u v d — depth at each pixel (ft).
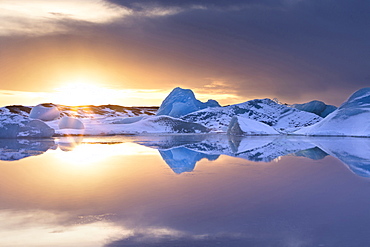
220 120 315.78
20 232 18.31
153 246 16.02
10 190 29.99
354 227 18.57
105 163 49.62
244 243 16.26
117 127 196.03
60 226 19.34
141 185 31.91
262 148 79.97
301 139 127.44
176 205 24.00
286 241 16.47
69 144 94.94
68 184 32.78
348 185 31.58
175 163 49.42
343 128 165.68
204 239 16.88
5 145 90.22
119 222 19.97
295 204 24.09
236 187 30.66
